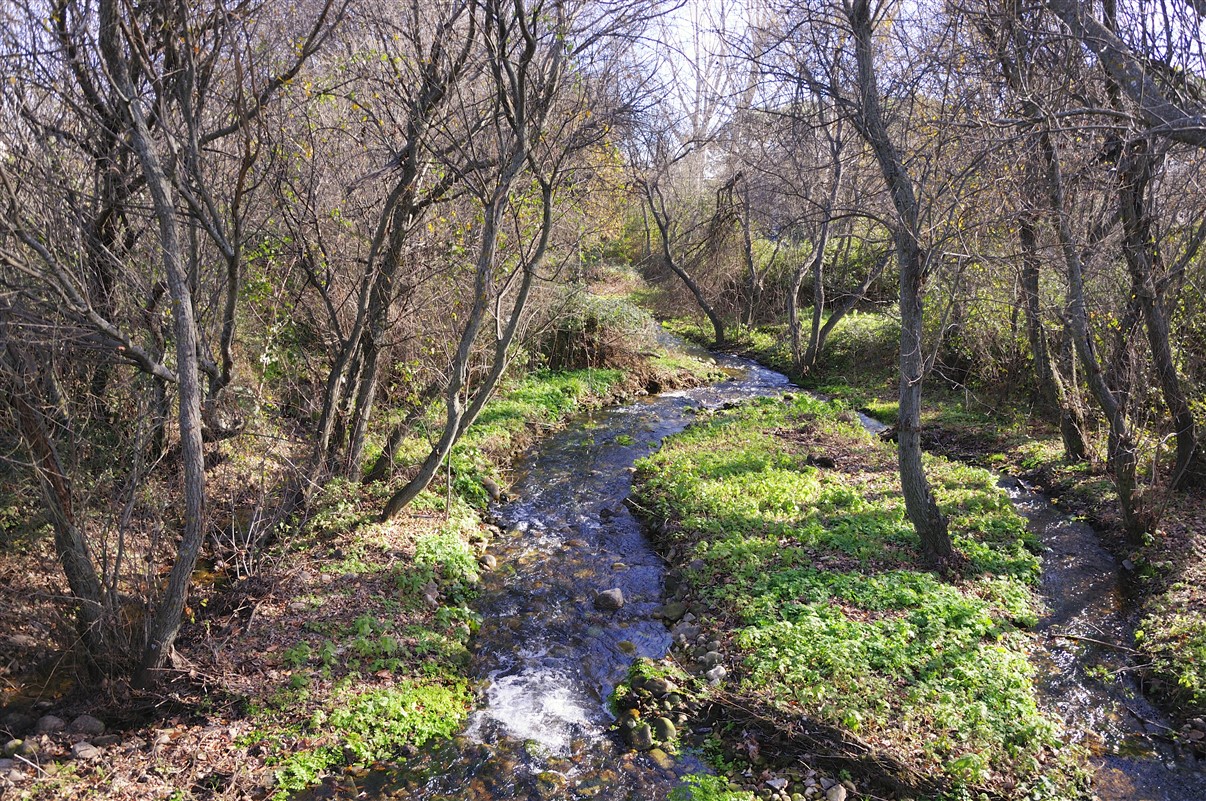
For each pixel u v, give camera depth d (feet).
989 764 21.43
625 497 43.78
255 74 29.01
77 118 22.88
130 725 22.36
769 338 92.38
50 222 22.20
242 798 20.07
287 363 43.65
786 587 29.99
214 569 30.86
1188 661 25.53
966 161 29.96
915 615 27.71
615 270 122.83
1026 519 37.81
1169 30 25.21
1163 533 34.50
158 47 24.20
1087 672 26.22
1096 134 30.58
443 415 50.11
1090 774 21.45
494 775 21.81
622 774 21.89
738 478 42.32
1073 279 35.06
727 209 89.76
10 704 22.17
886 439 53.42
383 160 38.63
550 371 69.41
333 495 35.53
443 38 31.53
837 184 66.49
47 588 24.17
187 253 30.01
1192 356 39.42
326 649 25.70
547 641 29.14
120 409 25.86
